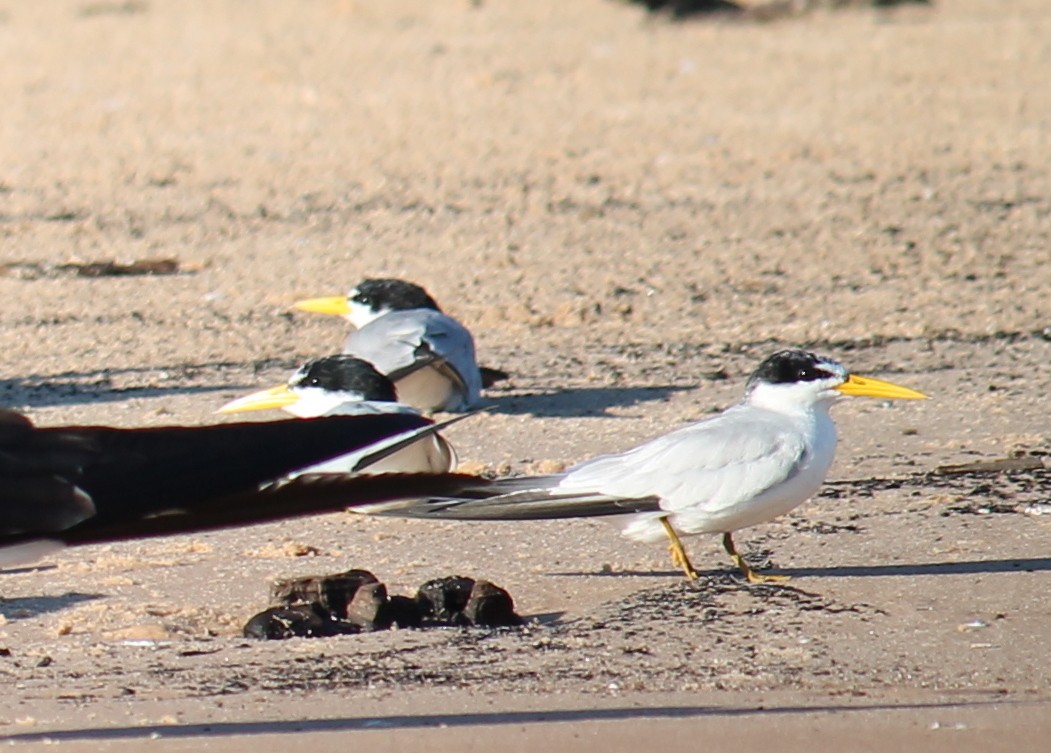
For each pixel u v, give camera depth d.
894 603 8.69
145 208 22.61
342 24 41.72
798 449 9.08
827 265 19.00
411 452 10.01
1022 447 11.87
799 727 6.98
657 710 7.21
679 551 9.21
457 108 30.44
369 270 19.02
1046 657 7.85
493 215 21.94
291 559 9.83
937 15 41.78
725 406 13.48
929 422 12.70
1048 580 9.00
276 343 15.95
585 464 9.27
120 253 19.97
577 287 18.12
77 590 9.27
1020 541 9.74
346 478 4.00
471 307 17.28
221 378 14.64
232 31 40.84
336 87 32.88
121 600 9.05
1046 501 10.53
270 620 8.48
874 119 28.69
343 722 7.12
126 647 8.28
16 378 14.66
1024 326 16.08
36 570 9.64
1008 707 7.19
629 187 23.69
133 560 9.81
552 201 22.77
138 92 32.50
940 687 7.49
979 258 19.20
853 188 23.34
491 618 8.57
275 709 7.32
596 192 23.34
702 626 8.43
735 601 8.82
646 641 8.21
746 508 9.01
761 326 16.41
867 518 10.31
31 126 29.08
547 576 9.41
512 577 9.40
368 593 8.60
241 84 33.28
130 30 41.25
